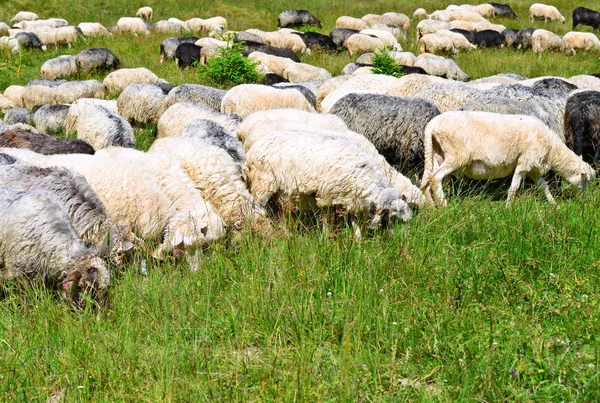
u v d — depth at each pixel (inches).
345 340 229.9
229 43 1022.4
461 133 410.3
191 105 536.7
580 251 298.7
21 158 360.5
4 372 226.1
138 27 1312.7
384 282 272.5
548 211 345.4
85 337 244.8
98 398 216.4
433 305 259.9
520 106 472.4
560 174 424.5
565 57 1125.7
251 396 216.5
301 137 366.6
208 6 1612.9
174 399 209.8
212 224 341.1
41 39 1179.3
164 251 330.3
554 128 475.5
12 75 956.0
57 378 226.1
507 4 1777.8
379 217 353.4
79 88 794.8
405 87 582.6
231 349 242.8
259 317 257.1
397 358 236.1
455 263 291.1
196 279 291.7
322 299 264.1
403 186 393.7
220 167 378.9
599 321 242.5
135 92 640.4
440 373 225.5
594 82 697.6
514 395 209.9
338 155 355.3
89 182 341.1
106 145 518.9
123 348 237.8
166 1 1622.8
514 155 410.3
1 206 287.6
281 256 298.4
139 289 279.6
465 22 1405.0
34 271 286.8
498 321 250.8
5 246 284.4
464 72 994.7
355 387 211.9
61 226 287.3
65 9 1530.5
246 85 574.9
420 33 1375.5
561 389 210.2
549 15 1603.1
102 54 973.8
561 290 269.0
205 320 259.4
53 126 647.8
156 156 368.8
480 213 345.1
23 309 273.1
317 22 1496.1
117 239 310.8
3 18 1471.5
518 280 274.5
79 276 274.5
